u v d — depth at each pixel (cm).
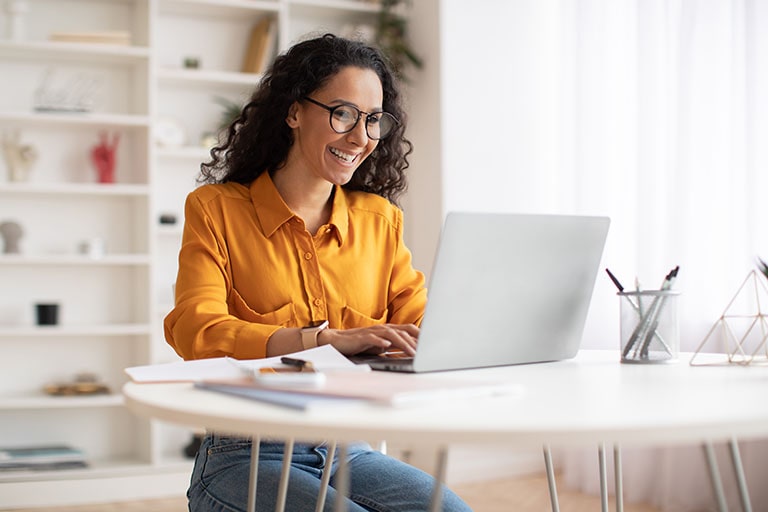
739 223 327
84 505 383
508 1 436
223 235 179
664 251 353
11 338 418
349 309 185
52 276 425
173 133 433
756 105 321
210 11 438
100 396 402
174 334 165
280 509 136
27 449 402
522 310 144
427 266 432
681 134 345
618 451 177
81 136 429
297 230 183
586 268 151
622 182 381
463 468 411
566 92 413
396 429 87
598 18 391
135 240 434
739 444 321
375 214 196
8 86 420
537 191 438
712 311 335
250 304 179
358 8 451
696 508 336
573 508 357
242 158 191
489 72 430
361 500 163
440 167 422
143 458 417
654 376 129
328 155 180
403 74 440
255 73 438
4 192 415
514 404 100
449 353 137
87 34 407
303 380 111
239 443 163
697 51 342
